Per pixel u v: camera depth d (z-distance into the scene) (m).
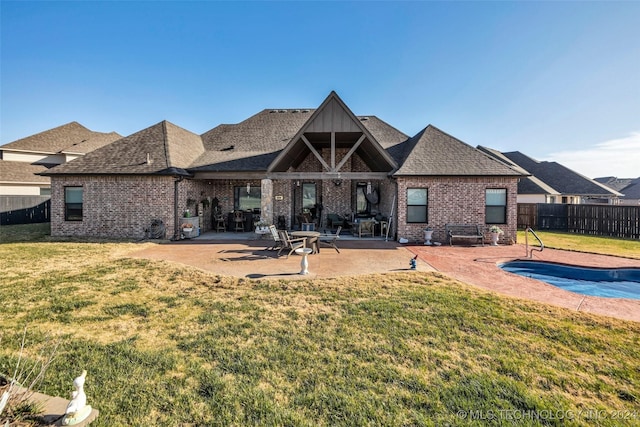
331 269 9.23
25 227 19.48
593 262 10.53
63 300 6.32
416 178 14.62
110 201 15.05
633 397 3.50
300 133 14.79
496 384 3.67
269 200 15.79
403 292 7.03
